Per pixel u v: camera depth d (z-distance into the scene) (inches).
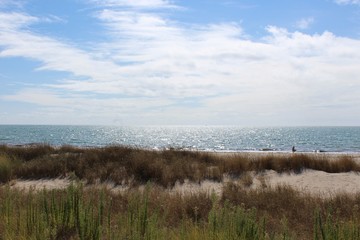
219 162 675.4
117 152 708.0
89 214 218.1
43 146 861.2
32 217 219.1
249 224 201.6
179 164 626.8
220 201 375.2
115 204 319.3
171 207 317.7
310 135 4279.0
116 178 546.9
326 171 670.5
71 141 2802.7
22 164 631.8
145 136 4247.0
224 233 191.8
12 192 312.7
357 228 210.1
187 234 201.2
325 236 200.2
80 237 201.6
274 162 674.8
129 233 204.8
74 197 240.2
